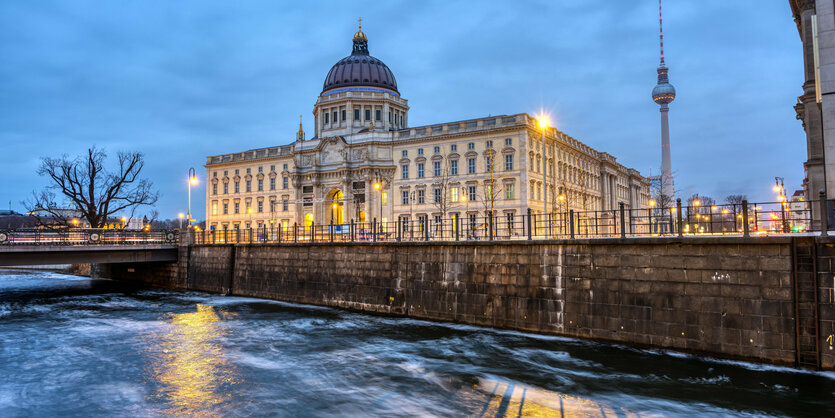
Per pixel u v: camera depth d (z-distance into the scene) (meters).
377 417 15.64
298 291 37.91
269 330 28.06
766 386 17.47
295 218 90.38
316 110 100.00
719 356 20.00
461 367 20.56
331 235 39.00
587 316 23.50
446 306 28.81
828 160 23.78
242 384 18.84
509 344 23.61
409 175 80.75
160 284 51.41
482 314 27.19
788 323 18.83
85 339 26.22
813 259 18.56
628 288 22.45
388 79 99.56
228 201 101.56
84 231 44.47
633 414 15.55
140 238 48.06
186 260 48.50
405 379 19.22
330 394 17.70
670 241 21.38
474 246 27.91
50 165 61.09
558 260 24.69
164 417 15.79
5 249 37.94
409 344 24.34
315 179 88.25
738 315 19.78
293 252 38.75
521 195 70.50
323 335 26.64
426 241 30.05
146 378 19.64
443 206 70.81
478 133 74.50
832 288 18.19
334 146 87.38
